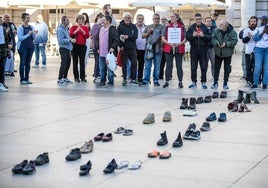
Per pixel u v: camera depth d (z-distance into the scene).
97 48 18.75
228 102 14.62
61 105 13.98
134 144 9.77
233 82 19.72
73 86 17.94
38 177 7.88
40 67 24.78
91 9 36.59
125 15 17.91
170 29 17.73
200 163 8.56
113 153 9.15
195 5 29.03
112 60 17.42
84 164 8.38
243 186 7.46
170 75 17.98
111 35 17.47
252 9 35.59
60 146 9.66
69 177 7.88
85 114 12.73
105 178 7.82
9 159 8.83
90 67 25.14
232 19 36.41
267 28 17.31
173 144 9.54
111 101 14.70
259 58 17.47
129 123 11.69
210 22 19.62
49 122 11.76
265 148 9.54
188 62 28.83
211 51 20.50
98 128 11.16
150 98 15.34
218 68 17.72
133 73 18.22
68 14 37.66
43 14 37.97
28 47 18.23
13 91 16.58
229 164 8.52
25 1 30.30
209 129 10.95
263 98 15.50
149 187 7.43
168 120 11.84
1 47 16.41
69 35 18.70
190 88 17.73
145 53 18.34
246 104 14.34
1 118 12.21
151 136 10.41
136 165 8.26
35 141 10.02
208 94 16.27
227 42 17.33
